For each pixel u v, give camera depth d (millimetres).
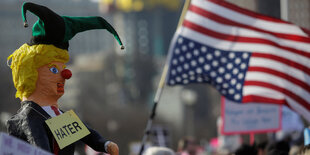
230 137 29797
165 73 19938
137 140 180000
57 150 9367
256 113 23578
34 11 9125
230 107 23438
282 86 19906
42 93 9453
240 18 19938
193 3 20109
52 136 9297
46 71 9438
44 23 9273
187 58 20062
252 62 19969
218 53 20062
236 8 19969
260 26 19859
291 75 19844
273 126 23641
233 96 20094
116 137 178000
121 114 189750
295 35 19719
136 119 185750
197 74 20031
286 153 18656
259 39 19891
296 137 24406
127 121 185375
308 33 19656
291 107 20109
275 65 19875
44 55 9398
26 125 9047
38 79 9414
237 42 19969
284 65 19844
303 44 19688
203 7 20031
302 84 19875
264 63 19938
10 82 177125
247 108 23516
